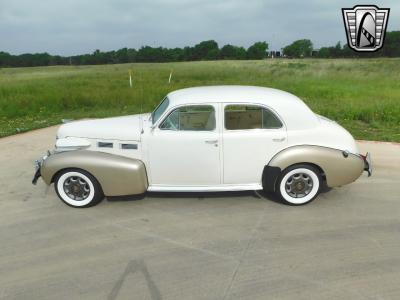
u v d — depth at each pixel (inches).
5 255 131.6
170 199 177.3
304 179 163.9
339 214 157.4
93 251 133.4
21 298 108.6
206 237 141.1
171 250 132.6
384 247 130.5
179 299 106.2
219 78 889.5
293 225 148.6
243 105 156.9
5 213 166.4
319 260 123.4
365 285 109.7
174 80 820.0
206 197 178.4
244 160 160.9
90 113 439.5
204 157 160.1
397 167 216.1
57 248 135.9
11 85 668.7
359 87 637.3
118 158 162.9
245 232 143.9
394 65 1203.9
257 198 175.6
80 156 161.3
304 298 104.7
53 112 454.0
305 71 1050.7
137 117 188.1
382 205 165.5
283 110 158.4
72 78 931.3
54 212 167.0
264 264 122.1
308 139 160.4
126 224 153.8
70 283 115.1
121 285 113.5
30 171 224.7
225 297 106.3
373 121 343.6
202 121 159.6
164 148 160.4
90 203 169.2
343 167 160.4
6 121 398.6
